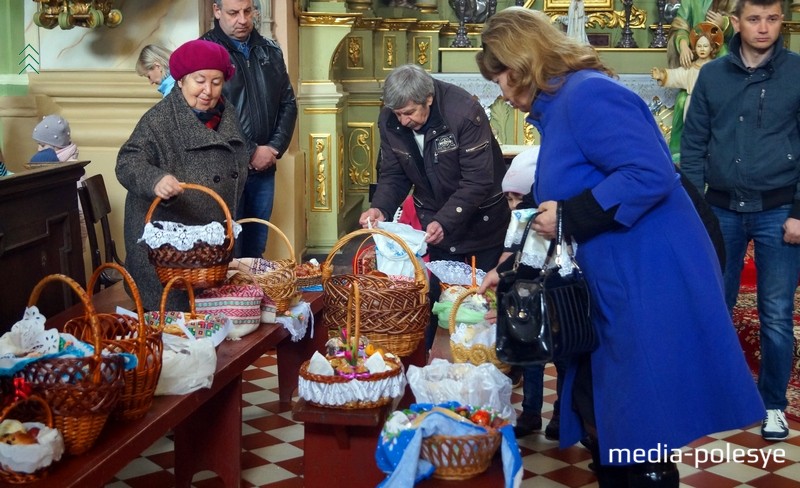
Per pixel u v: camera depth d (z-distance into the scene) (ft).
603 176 8.79
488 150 14.30
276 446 13.42
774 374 13.76
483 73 9.30
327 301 11.80
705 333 8.64
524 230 9.60
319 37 26.25
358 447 10.11
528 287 8.70
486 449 9.16
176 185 11.44
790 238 13.19
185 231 11.16
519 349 8.77
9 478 7.65
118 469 8.42
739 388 8.62
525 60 8.85
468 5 30.91
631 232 8.74
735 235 13.82
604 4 31.37
